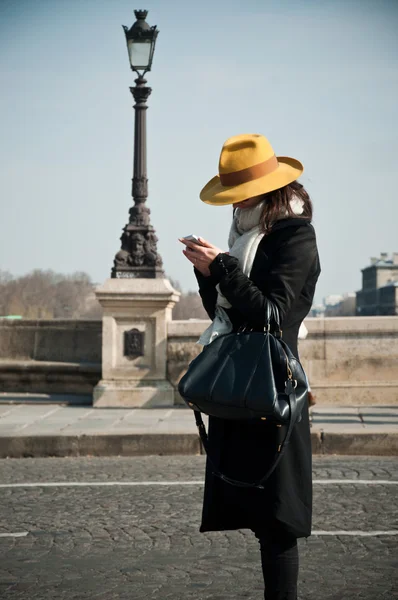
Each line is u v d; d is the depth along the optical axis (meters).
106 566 5.37
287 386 3.43
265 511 3.54
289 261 3.61
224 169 3.80
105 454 9.84
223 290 3.58
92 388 13.32
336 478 8.10
